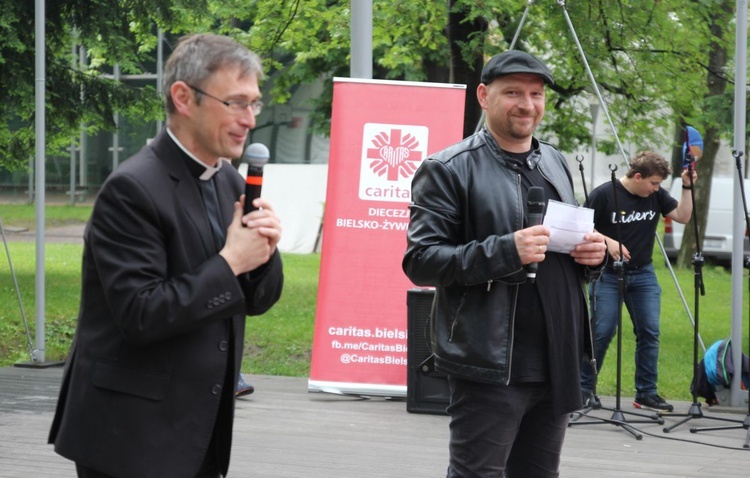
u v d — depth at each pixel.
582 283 3.53
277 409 7.70
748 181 20.56
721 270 20.53
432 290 7.57
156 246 2.47
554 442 3.54
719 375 8.19
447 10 12.40
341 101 8.24
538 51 14.15
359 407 7.84
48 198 34.31
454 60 12.19
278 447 6.38
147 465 2.46
